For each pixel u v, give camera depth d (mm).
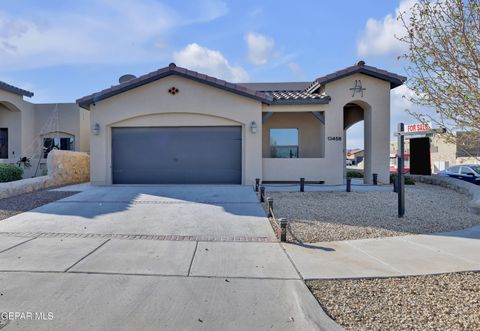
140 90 14883
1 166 14992
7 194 11547
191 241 7066
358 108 18719
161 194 12117
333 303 4309
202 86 14875
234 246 6750
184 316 3967
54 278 5012
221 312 4066
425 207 10477
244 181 14953
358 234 7656
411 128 8844
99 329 3678
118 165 15188
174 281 4965
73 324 3766
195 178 15164
